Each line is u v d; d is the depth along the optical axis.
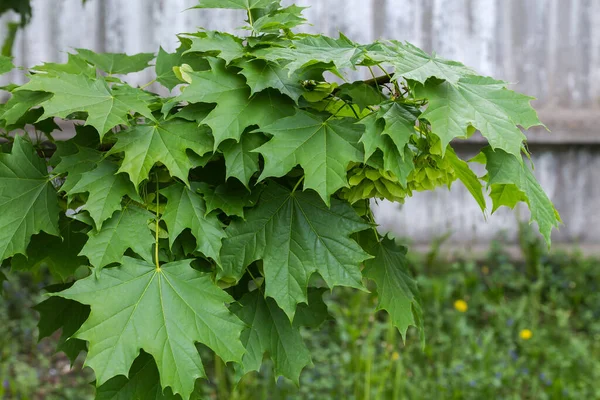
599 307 3.76
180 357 1.23
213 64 1.31
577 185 4.54
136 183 1.25
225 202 1.29
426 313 3.54
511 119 1.27
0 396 2.59
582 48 4.46
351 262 1.28
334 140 1.28
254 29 1.35
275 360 1.34
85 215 1.26
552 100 4.48
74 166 1.29
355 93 1.31
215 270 1.30
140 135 1.28
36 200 1.29
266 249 1.29
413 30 4.37
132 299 1.24
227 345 1.24
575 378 2.97
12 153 1.29
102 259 1.24
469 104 1.27
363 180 1.31
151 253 1.28
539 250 4.11
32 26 4.13
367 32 4.35
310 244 1.29
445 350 3.10
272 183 1.31
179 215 1.27
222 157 1.33
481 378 2.75
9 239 1.27
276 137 1.27
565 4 4.43
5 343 3.22
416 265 4.01
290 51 1.27
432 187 1.34
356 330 2.79
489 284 4.00
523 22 4.41
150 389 1.28
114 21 4.19
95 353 1.21
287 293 1.27
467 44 4.40
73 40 4.18
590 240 4.55
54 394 2.89
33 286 3.75
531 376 2.99
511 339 3.30
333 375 2.84
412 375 2.93
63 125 3.77
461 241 4.47
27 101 1.34
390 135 1.24
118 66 1.51
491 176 1.28
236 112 1.28
